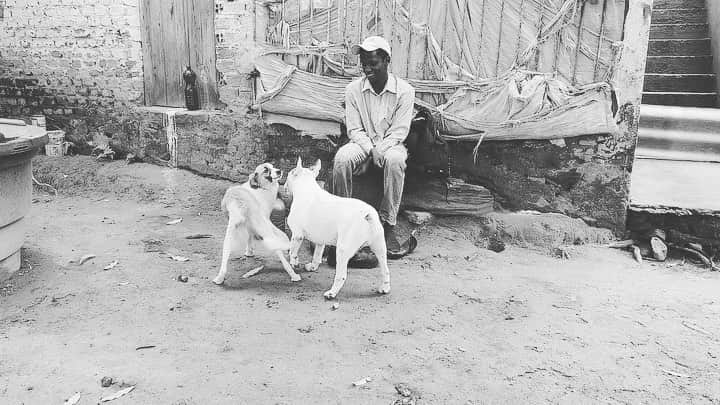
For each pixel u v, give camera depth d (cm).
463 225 516
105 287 391
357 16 534
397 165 447
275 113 580
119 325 340
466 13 502
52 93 710
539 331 345
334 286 382
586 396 280
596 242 504
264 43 574
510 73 500
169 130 646
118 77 669
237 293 389
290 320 351
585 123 493
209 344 321
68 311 356
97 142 698
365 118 475
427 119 499
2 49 723
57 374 289
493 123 511
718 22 794
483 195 521
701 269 459
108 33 661
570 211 519
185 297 380
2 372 290
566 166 512
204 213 566
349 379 290
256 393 276
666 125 695
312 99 557
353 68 540
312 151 575
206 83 633
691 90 793
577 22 480
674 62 822
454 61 515
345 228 374
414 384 287
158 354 309
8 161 376
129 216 553
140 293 384
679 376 299
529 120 502
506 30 496
